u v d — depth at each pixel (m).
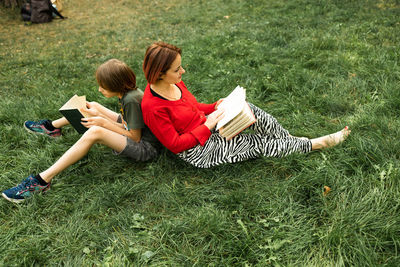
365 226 1.89
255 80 3.82
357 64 3.89
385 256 1.75
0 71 4.56
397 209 1.98
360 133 2.68
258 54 4.44
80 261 1.83
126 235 2.01
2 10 7.76
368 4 6.17
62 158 2.27
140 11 7.73
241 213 2.11
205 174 2.46
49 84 4.08
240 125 2.13
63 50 5.36
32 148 2.83
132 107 2.29
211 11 7.11
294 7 6.59
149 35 5.91
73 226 2.06
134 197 2.32
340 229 1.86
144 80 3.98
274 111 3.24
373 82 3.43
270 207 2.12
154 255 1.88
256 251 1.85
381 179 2.13
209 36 5.40
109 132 2.32
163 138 2.19
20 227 2.07
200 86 3.80
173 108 2.18
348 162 2.36
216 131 2.42
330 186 2.21
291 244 1.87
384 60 3.80
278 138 2.50
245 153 2.40
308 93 3.42
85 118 2.30
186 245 1.94
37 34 6.34
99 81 2.22
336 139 2.52
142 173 2.52
